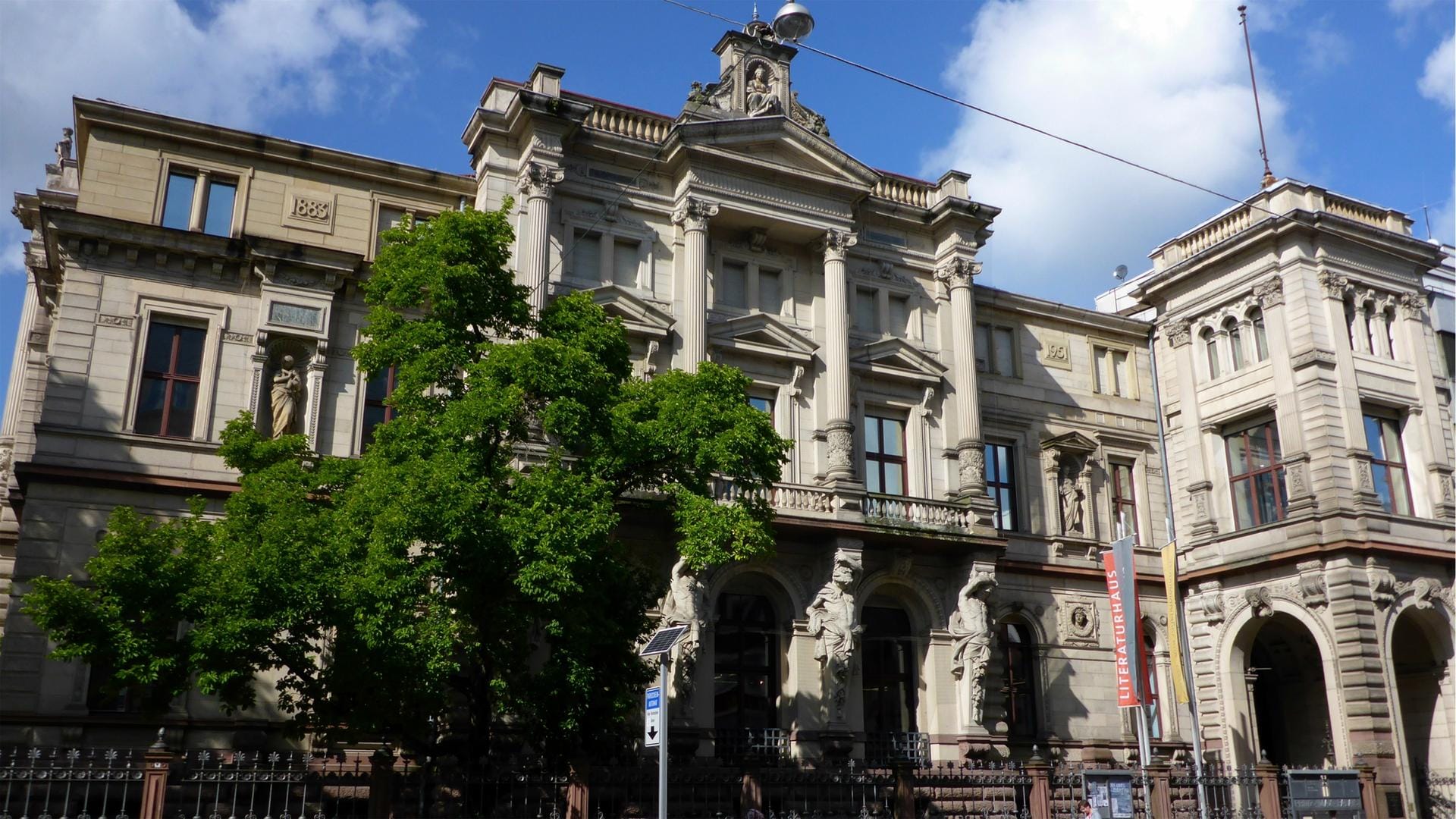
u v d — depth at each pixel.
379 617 22.84
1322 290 42.19
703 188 38.28
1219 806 34.28
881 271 41.91
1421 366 43.44
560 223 36.84
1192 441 45.44
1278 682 46.06
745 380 29.06
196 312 33.56
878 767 33.78
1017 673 42.03
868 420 40.66
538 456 33.44
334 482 26.66
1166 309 47.41
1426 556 40.03
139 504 31.53
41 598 24.09
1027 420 44.88
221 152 35.28
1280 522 41.16
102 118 33.94
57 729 29.33
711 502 27.14
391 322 27.31
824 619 35.66
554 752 26.06
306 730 25.14
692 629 33.12
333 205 36.25
